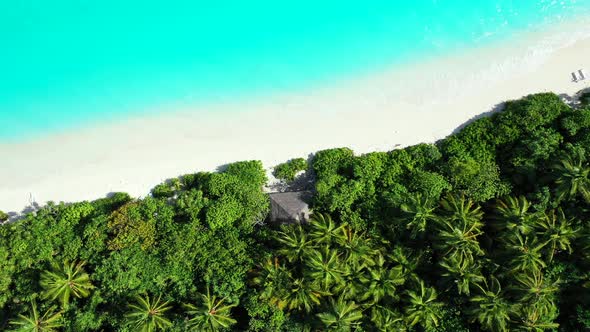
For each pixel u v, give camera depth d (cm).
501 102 3609
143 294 3078
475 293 2742
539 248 2680
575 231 2756
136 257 3122
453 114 3659
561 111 3312
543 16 3675
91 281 3145
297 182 3744
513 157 3241
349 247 2873
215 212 3278
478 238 2981
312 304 2847
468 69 3709
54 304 3081
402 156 3438
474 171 3150
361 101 3797
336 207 3266
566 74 3572
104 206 3706
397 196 3133
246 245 3155
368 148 3716
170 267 3106
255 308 2862
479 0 3747
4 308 3212
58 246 3331
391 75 3800
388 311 2762
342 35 3853
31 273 3238
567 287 2816
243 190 3400
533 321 2614
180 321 2898
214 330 2838
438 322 2827
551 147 3117
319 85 3856
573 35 3612
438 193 3153
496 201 3072
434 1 3781
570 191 2830
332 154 3584
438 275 2920
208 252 3122
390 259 2975
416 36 3797
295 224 3200
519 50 3672
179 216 3469
